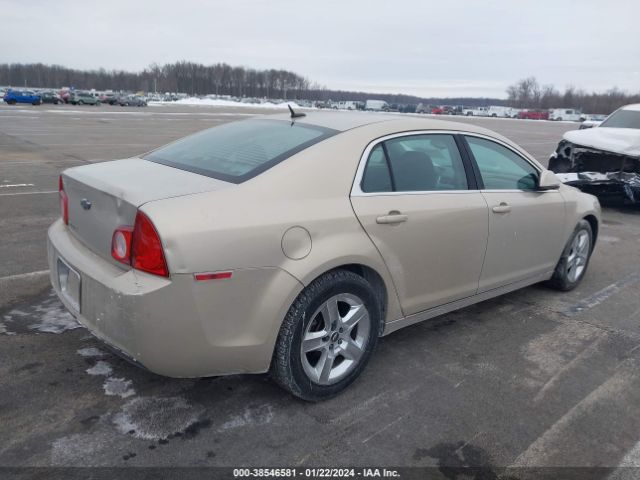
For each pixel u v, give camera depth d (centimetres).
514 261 420
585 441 285
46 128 2192
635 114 987
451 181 368
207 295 252
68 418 280
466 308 459
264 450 264
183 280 245
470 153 385
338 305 312
